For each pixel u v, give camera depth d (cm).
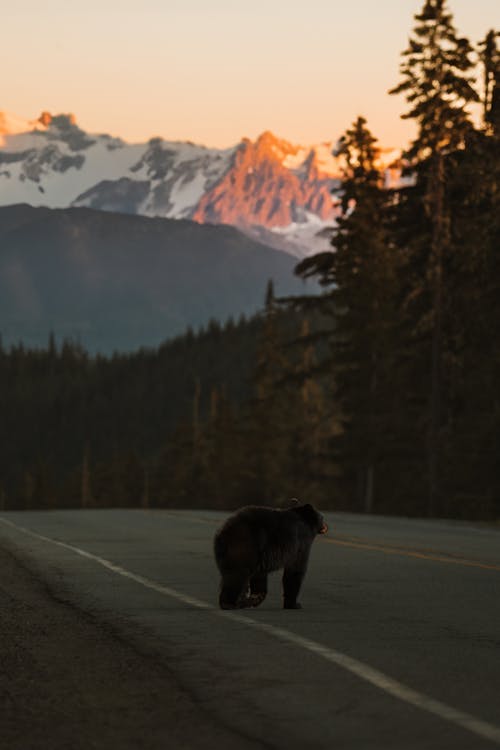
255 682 2453
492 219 15275
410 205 16212
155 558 5841
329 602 3900
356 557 5788
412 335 16125
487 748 1861
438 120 15025
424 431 17475
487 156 15200
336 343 19250
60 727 2047
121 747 1900
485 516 15025
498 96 15738
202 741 1939
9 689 2402
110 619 3488
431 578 4728
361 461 18500
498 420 15625
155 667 2647
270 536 3622
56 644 3011
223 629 3234
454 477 15925
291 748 1884
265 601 3928
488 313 15812
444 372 16700
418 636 3103
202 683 2448
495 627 3291
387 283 18288
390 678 2480
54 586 4488
